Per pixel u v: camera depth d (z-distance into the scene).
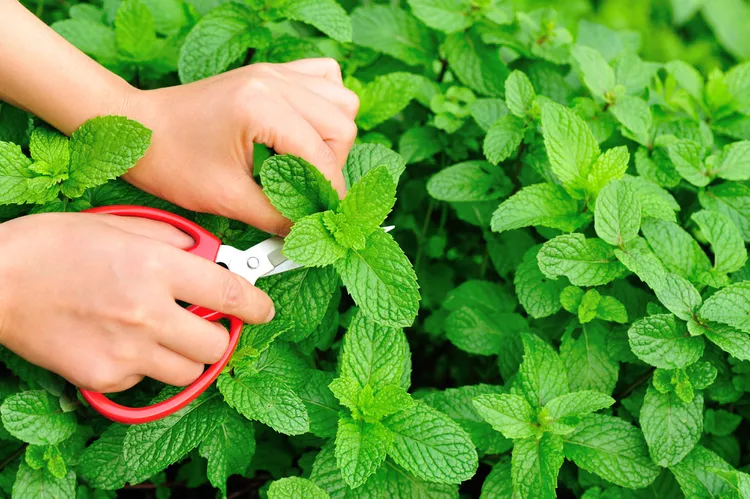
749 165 0.77
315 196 0.65
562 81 0.84
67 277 0.62
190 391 0.65
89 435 0.71
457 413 0.72
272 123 0.65
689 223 0.82
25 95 0.67
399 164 0.71
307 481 0.66
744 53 1.51
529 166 0.81
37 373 0.68
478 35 0.84
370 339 0.69
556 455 0.68
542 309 0.74
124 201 0.70
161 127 0.66
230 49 0.75
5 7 0.65
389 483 0.69
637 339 0.70
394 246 0.65
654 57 1.57
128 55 0.79
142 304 0.62
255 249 0.67
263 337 0.67
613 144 0.83
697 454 0.71
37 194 0.67
